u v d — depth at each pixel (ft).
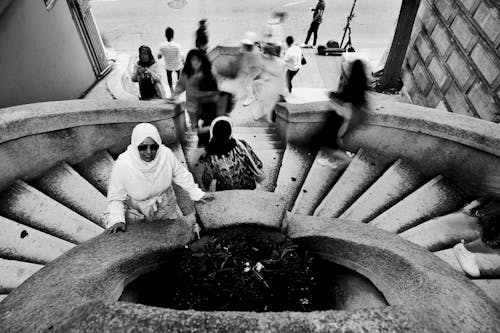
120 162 9.25
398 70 27.50
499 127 14.79
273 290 8.67
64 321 5.08
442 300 5.89
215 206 10.39
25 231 12.60
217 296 8.61
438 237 13.82
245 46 27.48
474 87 19.27
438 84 22.99
